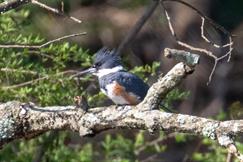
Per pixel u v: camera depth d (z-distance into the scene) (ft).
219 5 69.97
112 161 38.83
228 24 69.67
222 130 19.19
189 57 20.16
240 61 67.31
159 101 20.75
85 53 34.40
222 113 39.70
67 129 22.03
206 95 67.62
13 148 38.29
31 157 37.65
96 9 64.85
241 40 64.69
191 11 66.23
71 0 63.67
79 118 21.49
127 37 39.81
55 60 33.19
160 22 64.08
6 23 34.24
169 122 20.04
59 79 32.94
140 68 35.17
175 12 66.03
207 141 38.09
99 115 21.21
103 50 33.96
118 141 39.14
